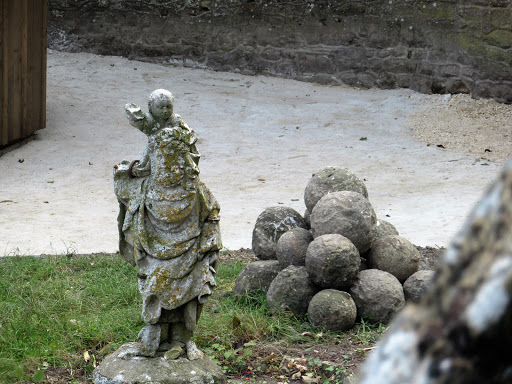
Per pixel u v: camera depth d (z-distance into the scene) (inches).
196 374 180.4
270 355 208.7
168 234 179.9
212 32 767.1
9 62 551.2
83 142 589.9
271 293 247.4
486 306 19.9
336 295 233.3
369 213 252.7
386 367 21.0
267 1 741.3
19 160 544.1
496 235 20.3
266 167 533.0
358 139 592.1
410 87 693.9
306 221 284.4
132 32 794.8
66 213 430.3
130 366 180.2
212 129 614.5
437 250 334.0
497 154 551.5
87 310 250.2
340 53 720.3
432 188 476.4
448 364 20.3
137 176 182.2
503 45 640.4
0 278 281.3
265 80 740.7
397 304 237.3
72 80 724.0
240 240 369.4
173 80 736.3
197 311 188.1
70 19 808.3
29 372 200.1
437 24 671.8
